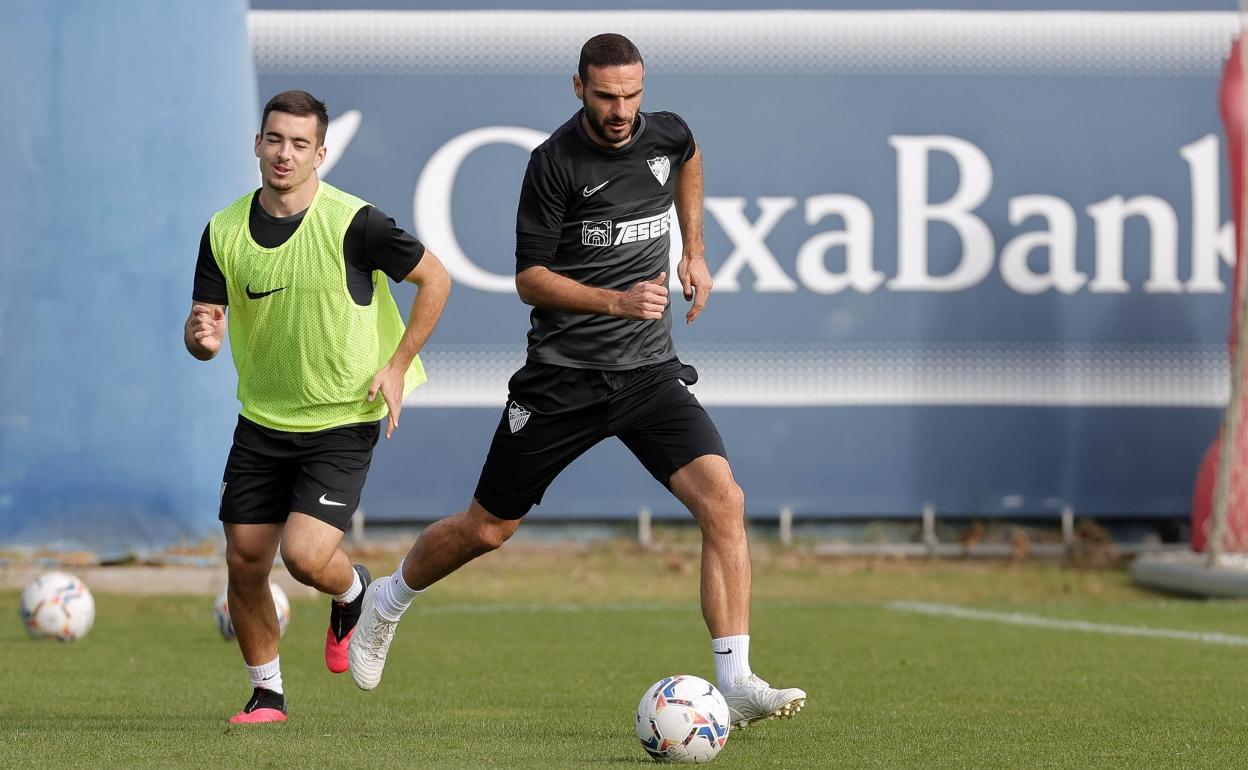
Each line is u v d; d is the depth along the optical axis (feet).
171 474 153.58
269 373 67.31
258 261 66.18
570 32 166.30
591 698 83.56
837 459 167.53
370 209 66.59
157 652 107.45
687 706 58.03
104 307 152.97
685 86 167.02
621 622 130.00
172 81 153.38
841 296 167.63
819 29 167.73
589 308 64.49
